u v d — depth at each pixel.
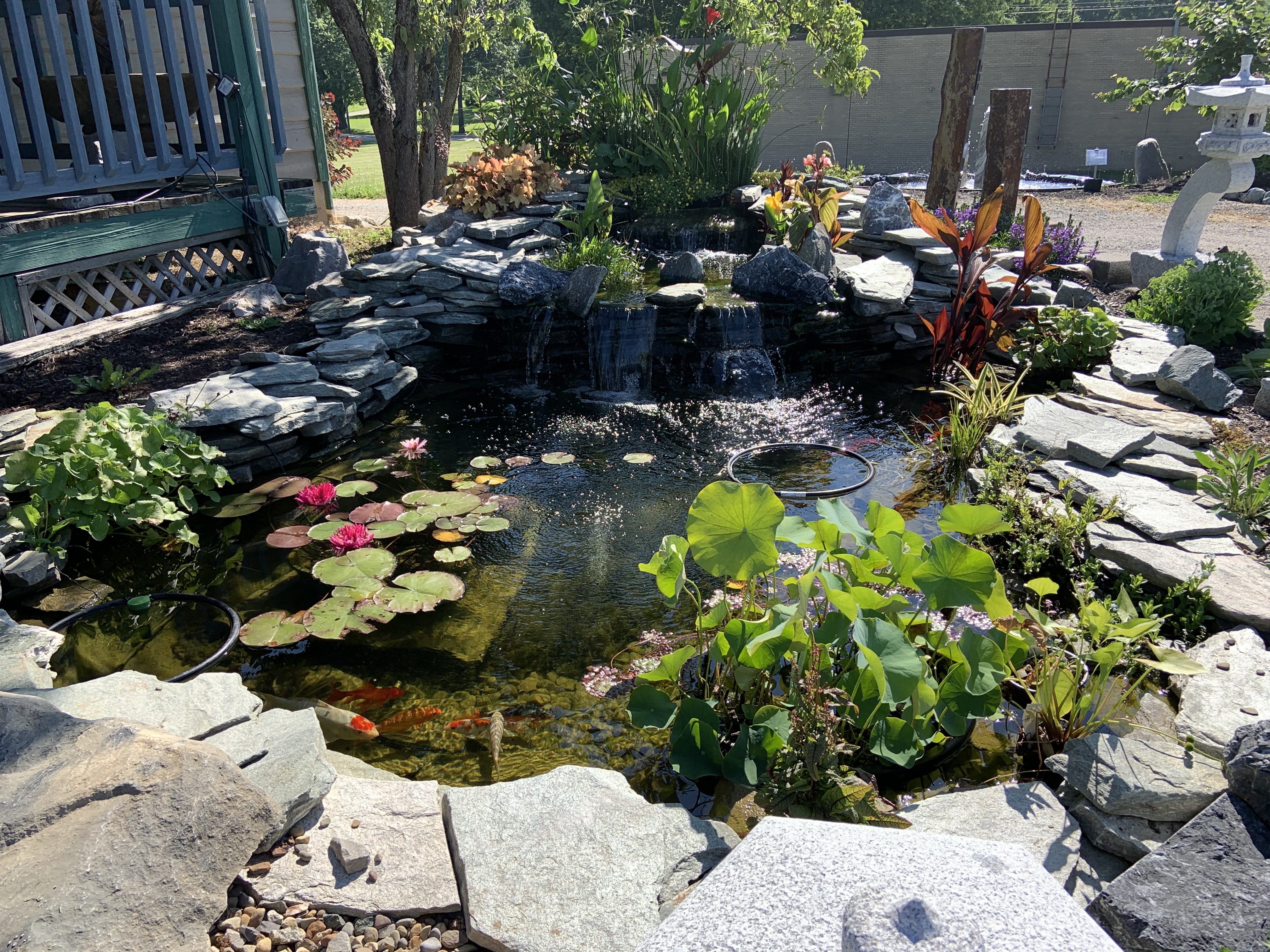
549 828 2.45
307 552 4.48
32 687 2.95
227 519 4.77
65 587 4.07
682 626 3.81
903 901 1.31
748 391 6.77
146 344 6.57
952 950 1.23
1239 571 3.79
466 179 9.05
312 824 2.48
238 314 7.23
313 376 5.82
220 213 7.74
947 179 9.49
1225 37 14.30
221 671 3.52
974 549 2.95
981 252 7.78
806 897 1.41
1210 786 2.54
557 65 10.75
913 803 2.79
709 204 10.13
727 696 3.27
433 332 7.09
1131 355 6.41
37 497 4.14
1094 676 3.27
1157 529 4.10
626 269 7.73
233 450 5.18
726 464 5.46
